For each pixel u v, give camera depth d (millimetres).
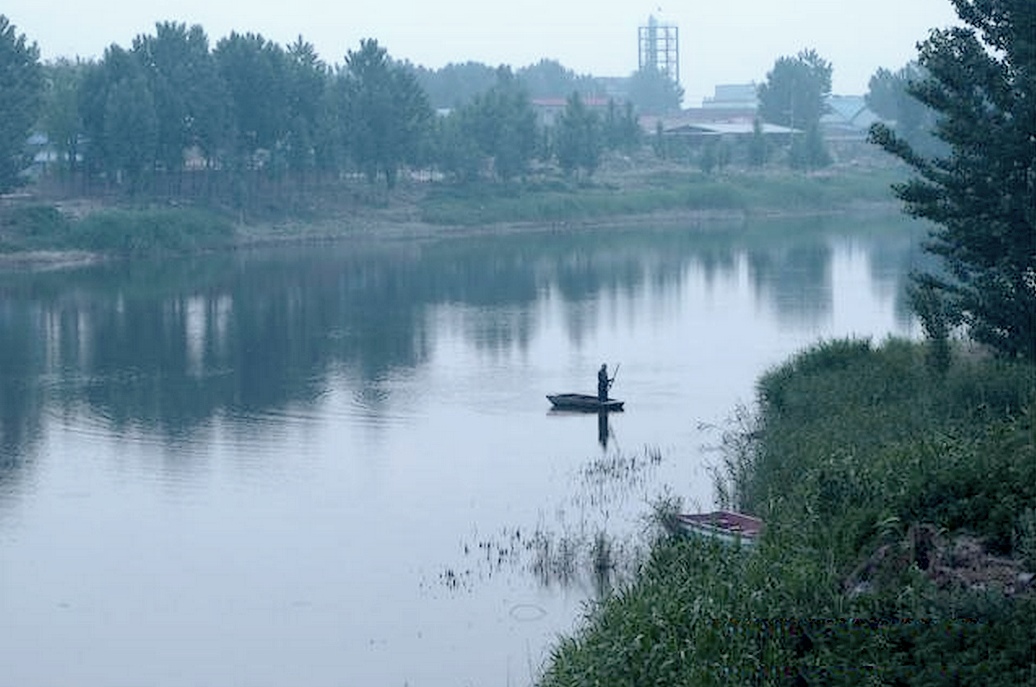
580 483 48469
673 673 24484
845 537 28547
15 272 120000
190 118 149750
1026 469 28312
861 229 161750
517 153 176875
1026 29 46062
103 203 145375
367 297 104125
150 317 94000
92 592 38594
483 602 36594
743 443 52469
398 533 43094
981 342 48438
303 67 159000
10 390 68750
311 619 35969
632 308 96812
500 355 77750
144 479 50656
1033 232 45875
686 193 183250
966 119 46438
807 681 23562
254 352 79562
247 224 149375
